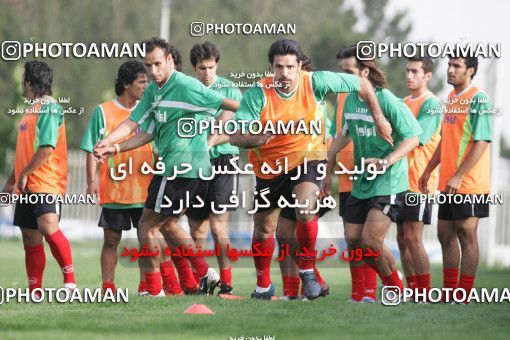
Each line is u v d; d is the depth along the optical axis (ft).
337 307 105.81
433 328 89.20
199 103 111.45
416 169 122.42
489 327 90.27
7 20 509.76
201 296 118.52
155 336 82.69
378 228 108.47
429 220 119.65
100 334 83.35
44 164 118.93
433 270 207.00
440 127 123.03
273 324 90.48
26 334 82.69
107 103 126.52
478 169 120.06
